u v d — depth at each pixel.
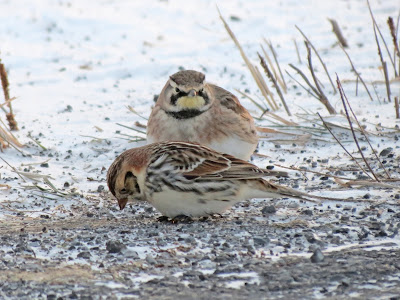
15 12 25.06
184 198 10.05
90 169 13.65
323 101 16.05
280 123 15.75
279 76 18.91
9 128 15.91
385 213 10.55
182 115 12.50
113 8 25.92
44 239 9.68
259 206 11.29
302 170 12.68
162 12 25.50
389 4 25.23
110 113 16.91
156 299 7.53
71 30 23.56
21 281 8.10
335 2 26.09
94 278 8.19
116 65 20.34
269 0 26.81
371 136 14.54
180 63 20.11
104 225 10.41
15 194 12.14
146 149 10.26
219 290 7.76
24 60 20.95
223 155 10.22
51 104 17.59
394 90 17.30
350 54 20.30
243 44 21.81
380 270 8.27
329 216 10.53
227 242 9.38
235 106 12.83
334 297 7.54
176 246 9.26
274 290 7.75
